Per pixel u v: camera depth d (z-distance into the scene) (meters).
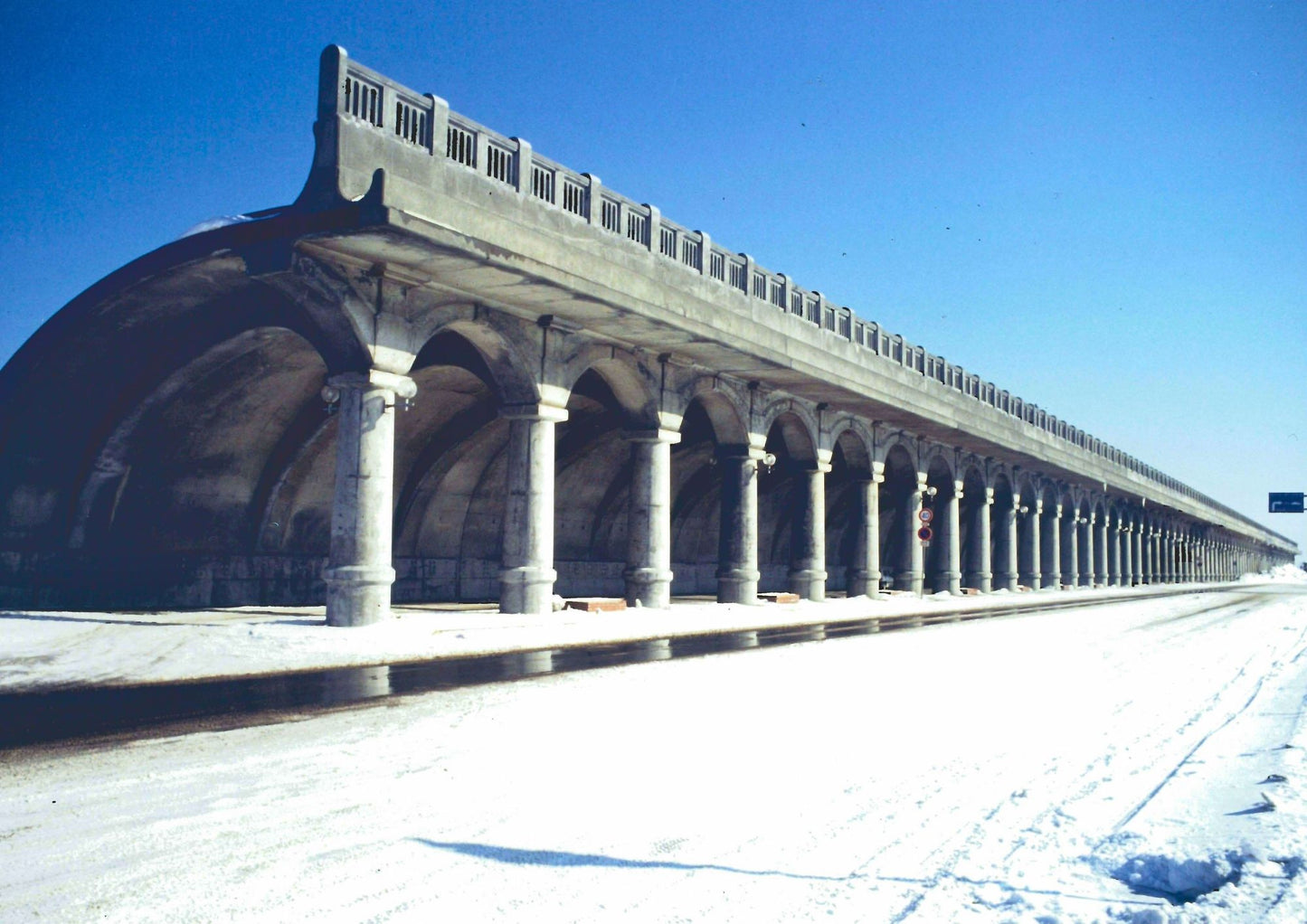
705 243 27.41
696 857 6.13
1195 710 12.33
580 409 33.97
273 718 10.84
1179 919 4.94
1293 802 7.20
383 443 20.50
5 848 6.12
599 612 26.20
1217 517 110.56
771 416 33.75
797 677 14.80
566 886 5.57
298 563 30.73
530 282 20.75
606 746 9.38
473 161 20.28
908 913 5.16
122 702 12.08
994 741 10.05
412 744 9.37
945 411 40.91
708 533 50.38
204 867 5.80
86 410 24.84
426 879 5.65
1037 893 5.45
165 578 27.42
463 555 35.34
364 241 18.09
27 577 24.75
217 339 22.92
